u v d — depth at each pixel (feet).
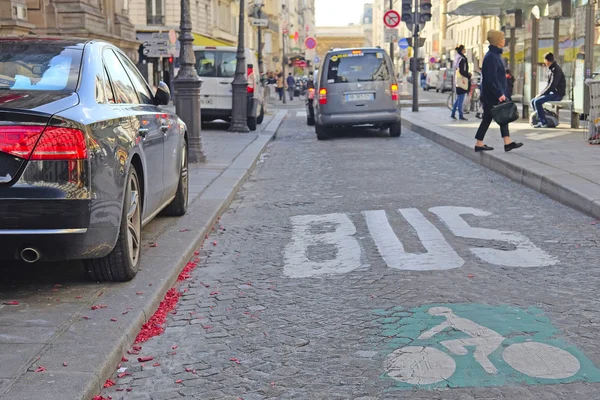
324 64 61.11
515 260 20.85
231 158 45.60
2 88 16.75
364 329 15.48
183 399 12.36
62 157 15.19
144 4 152.76
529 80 65.46
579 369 13.08
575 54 55.31
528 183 34.40
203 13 170.50
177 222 25.75
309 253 22.52
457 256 21.40
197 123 42.86
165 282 18.12
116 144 16.89
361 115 60.85
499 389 12.35
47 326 14.73
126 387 12.85
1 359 12.98
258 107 78.64
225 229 26.48
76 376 12.31
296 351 14.39
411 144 56.03
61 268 19.40
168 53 74.95
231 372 13.46
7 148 14.97
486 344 14.34
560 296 17.40
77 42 19.04
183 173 26.78
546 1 77.46
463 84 72.59
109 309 15.87
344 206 30.35
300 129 77.25
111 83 19.11
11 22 78.23
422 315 16.21
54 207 15.16
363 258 21.54
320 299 17.76
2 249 15.37
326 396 12.35
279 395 12.44
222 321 16.31
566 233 24.34
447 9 270.05
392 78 61.00
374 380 12.89
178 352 14.49
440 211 28.50
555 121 58.39
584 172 33.27
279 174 41.37
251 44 238.07
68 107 15.88
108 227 16.35
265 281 19.52
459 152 48.60
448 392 12.30
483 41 207.10
